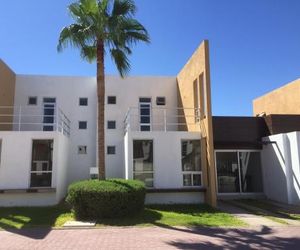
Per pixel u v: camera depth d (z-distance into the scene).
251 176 17.41
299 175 14.60
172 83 21.34
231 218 11.60
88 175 19.52
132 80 21.03
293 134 15.10
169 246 7.98
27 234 9.23
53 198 14.32
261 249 7.79
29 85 20.22
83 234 9.25
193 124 17.16
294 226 10.37
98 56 13.33
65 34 13.34
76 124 20.08
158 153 15.42
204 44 15.38
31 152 14.64
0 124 17.50
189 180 15.55
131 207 11.52
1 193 13.94
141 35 13.81
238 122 17.78
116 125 20.38
